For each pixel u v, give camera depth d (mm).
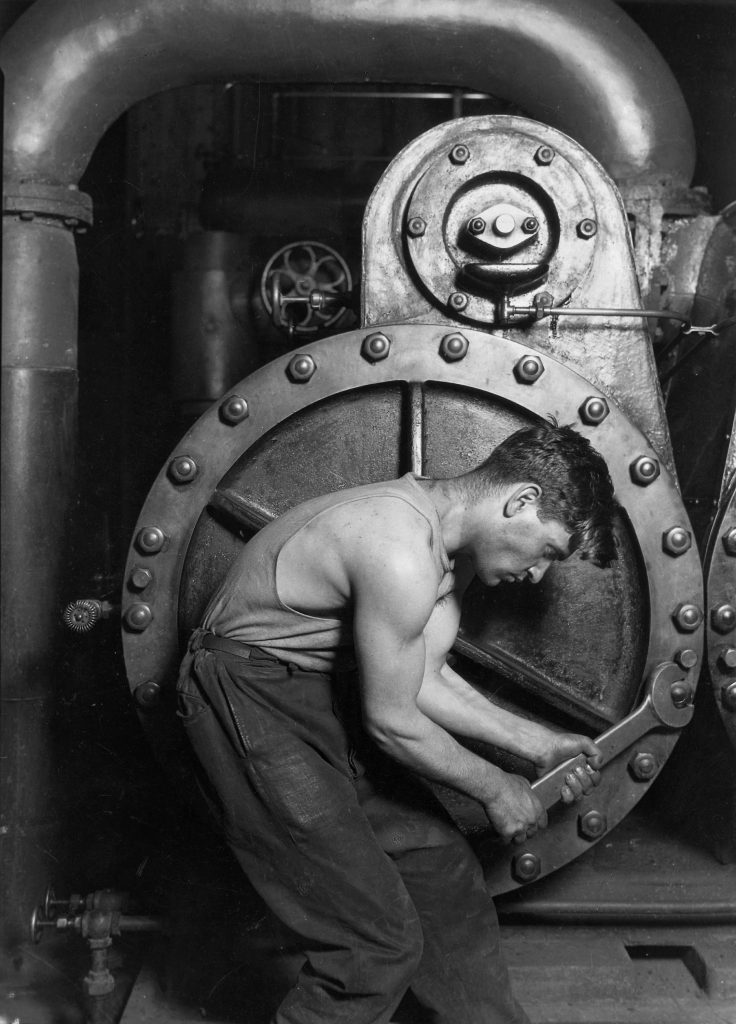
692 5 3516
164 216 4445
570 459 1832
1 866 2633
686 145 2602
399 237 2375
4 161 2545
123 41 2551
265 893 1899
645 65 2557
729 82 3389
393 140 4496
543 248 2369
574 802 2312
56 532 2641
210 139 4457
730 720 2340
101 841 3146
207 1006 2295
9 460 2580
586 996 2326
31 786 2646
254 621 1895
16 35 2561
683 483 2676
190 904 2449
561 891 2504
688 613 2248
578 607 2328
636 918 2477
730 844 2617
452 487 1874
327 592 1804
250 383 2252
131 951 2787
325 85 4418
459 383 2260
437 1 2508
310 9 2521
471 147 2342
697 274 2600
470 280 2354
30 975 2648
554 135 2367
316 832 1848
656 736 2293
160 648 2275
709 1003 2330
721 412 2469
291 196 3883
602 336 2375
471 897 2131
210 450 2256
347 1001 1878
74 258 2670
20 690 2621
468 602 2328
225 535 2312
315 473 2314
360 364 2254
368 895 1854
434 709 2027
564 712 2316
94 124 2633
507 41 2537
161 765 2291
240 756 1861
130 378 4363
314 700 1907
